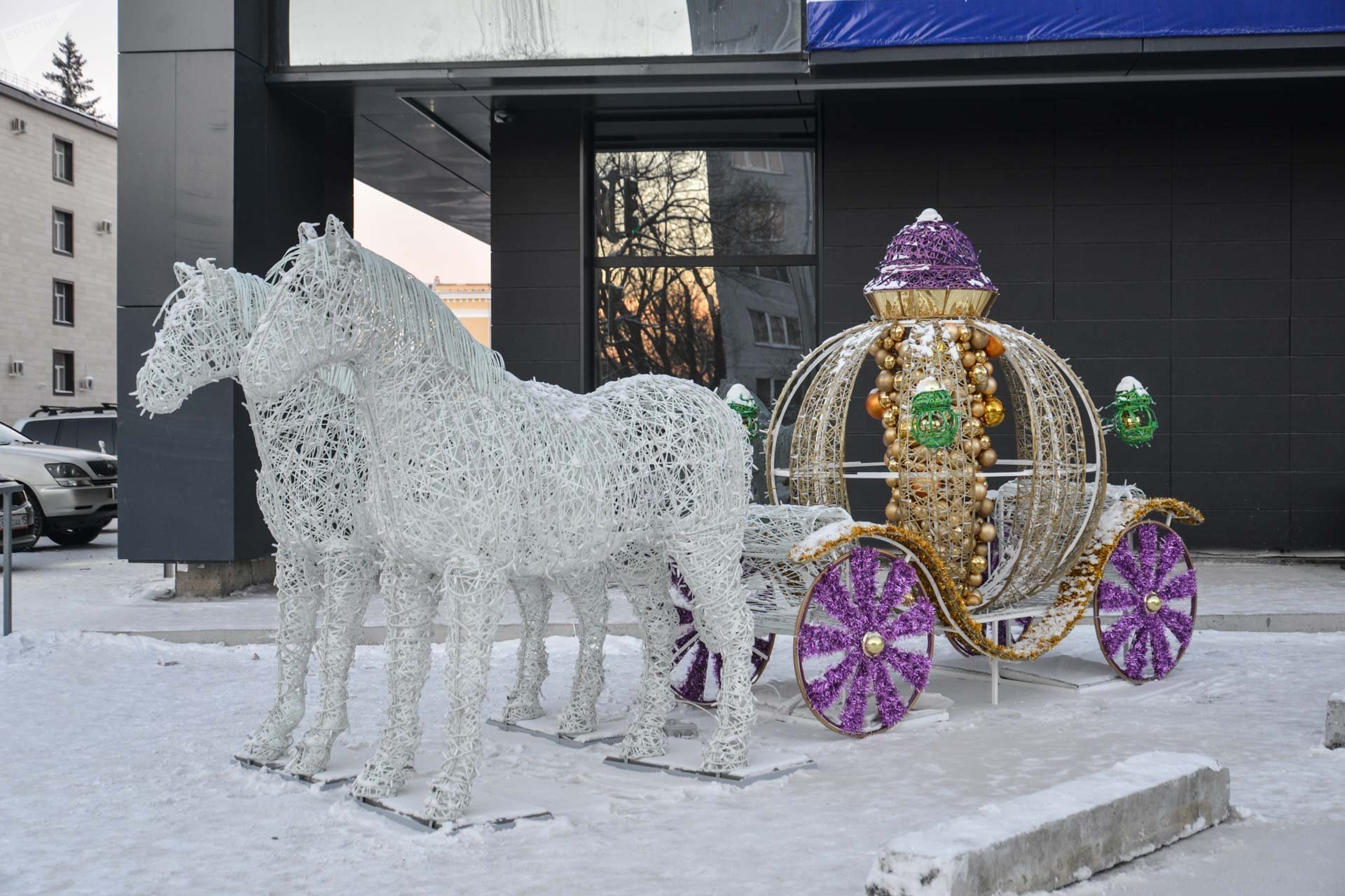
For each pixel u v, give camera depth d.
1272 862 4.18
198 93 10.72
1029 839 3.81
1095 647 8.63
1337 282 12.25
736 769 5.31
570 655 8.41
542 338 12.55
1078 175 12.31
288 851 4.40
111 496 16.27
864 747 5.91
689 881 4.05
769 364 12.84
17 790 5.21
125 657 8.37
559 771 5.52
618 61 11.19
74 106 47.03
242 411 10.83
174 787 5.27
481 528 4.63
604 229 12.94
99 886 4.05
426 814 4.62
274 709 5.66
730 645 5.39
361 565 5.37
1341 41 10.55
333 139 12.84
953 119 12.34
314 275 4.41
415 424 4.62
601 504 4.98
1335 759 5.54
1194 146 12.29
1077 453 7.07
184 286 5.21
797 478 7.22
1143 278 12.31
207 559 10.66
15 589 11.82
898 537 6.16
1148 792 4.29
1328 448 12.26
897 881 3.62
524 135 12.54
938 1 10.73
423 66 11.22
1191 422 12.33
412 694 5.03
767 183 12.82
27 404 30.67
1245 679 7.50
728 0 11.17
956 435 6.49
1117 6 10.66
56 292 31.88
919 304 6.97
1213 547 12.34
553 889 3.98
